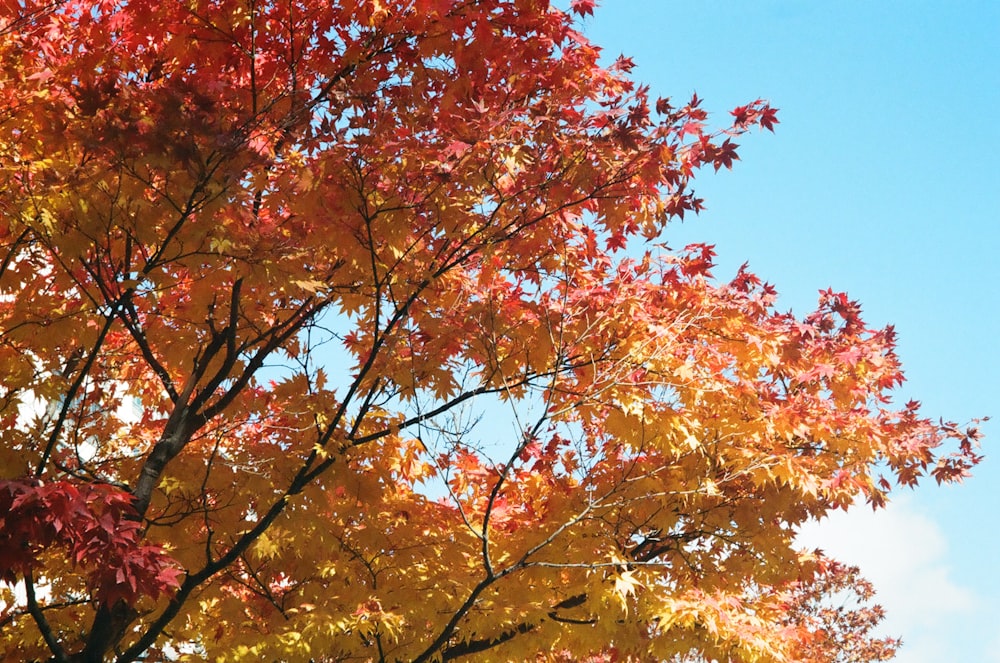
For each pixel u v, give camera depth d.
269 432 10.48
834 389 12.31
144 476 9.03
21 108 8.45
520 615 9.86
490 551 10.75
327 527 9.98
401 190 8.70
